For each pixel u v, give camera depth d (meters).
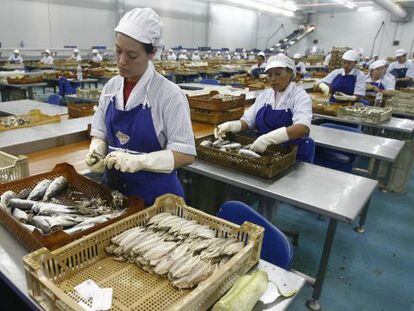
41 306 0.81
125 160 1.17
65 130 2.28
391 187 3.43
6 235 1.10
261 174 1.86
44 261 0.85
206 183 2.47
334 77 4.09
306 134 2.05
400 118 3.70
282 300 0.92
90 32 12.08
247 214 1.40
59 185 1.35
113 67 7.86
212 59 13.55
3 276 0.93
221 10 16.66
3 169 1.37
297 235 2.42
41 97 7.61
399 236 2.67
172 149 1.26
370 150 2.42
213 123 2.75
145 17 1.10
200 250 0.99
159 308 0.84
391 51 15.25
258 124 2.35
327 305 1.93
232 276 0.91
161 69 8.14
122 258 1.00
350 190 1.76
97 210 1.20
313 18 17.12
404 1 12.47
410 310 1.92
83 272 0.95
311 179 1.88
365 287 2.09
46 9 10.74
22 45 10.42
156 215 1.15
